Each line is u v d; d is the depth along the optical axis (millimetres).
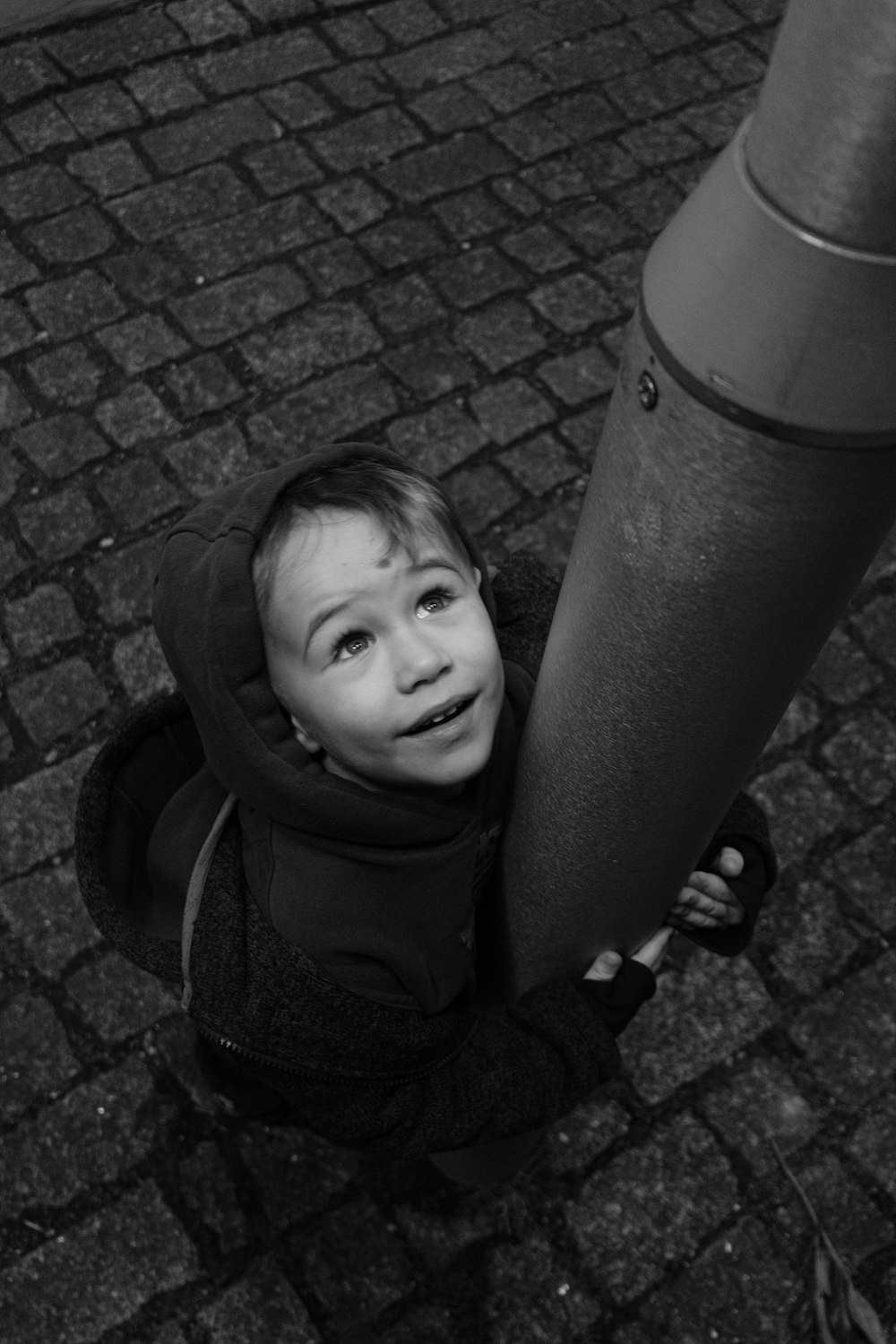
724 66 4492
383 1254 2455
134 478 3416
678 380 733
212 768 1330
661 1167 2568
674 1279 2451
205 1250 2447
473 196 4055
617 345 3738
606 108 4324
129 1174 2516
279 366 3635
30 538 3305
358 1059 1269
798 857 2932
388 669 1152
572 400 3615
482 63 4422
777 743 3082
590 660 983
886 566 3346
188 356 3643
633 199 4090
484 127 4234
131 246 3867
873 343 667
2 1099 2582
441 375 3639
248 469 3449
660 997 2758
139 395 3564
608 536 874
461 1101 1328
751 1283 2449
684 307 715
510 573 1635
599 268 3908
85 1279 2414
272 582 1172
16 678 3096
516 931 1382
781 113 628
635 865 1197
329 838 1256
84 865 1455
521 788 1220
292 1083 1336
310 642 1160
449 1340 2381
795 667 918
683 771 1036
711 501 773
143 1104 2582
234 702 1214
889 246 635
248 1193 2500
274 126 4188
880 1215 2529
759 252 666
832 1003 2758
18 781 2955
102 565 3266
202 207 3967
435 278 3846
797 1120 2625
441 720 1176
